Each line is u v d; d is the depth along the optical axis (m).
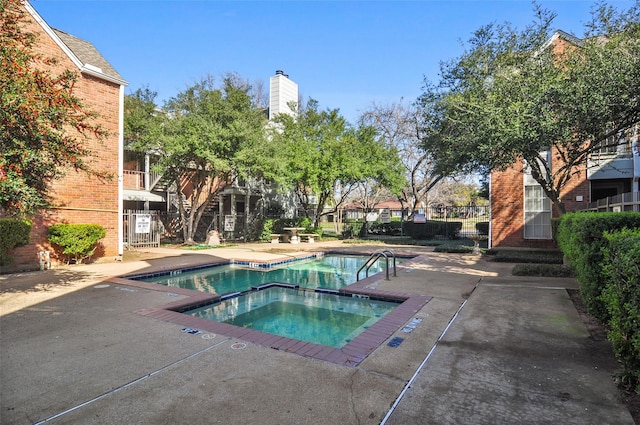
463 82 10.08
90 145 10.50
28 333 4.22
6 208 5.32
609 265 3.12
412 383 2.96
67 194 10.06
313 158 17.67
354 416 2.46
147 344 3.85
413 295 6.34
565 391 2.80
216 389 2.84
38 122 4.98
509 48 8.25
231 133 15.14
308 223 21.92
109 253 11.23
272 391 2.81
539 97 6.53
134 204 21.19
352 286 7.36
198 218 18.05
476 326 4.50
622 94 5.89
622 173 11.81
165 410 2.54
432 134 12.34
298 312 6.61
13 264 8.73
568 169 8.39
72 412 2.51
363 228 23.05
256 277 9.87
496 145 7.14
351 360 3.42
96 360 3.42
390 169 19.27
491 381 2.99
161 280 9.16
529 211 12.95
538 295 6.15
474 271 8.97
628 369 2.77
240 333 4.23
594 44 6.88
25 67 5.12
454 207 25.45
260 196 24.50
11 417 2.44
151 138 15.18
